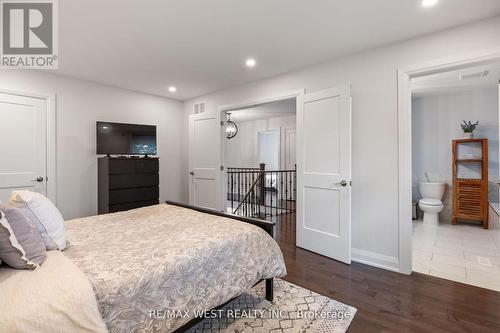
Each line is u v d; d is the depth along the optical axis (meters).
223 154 4.34
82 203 3.79
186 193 5.04
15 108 3.22
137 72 3.46
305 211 3.20
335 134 2.84
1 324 0.82
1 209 1.20
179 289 1.31
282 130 7.14
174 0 1.92
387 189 2.63
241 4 1.97
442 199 4.53
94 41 2.56
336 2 1.94
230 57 2.97
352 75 2.85
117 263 1.25
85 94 3.81
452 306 1.95
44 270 1.11
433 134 4.64
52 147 3.48
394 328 1.70
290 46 2.69
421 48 2.43
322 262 2.81
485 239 3.56
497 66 3.17
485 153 4.10
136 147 4.05
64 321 0.90
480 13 2.06
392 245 2.60
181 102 5.07
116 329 1.05
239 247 1.69
